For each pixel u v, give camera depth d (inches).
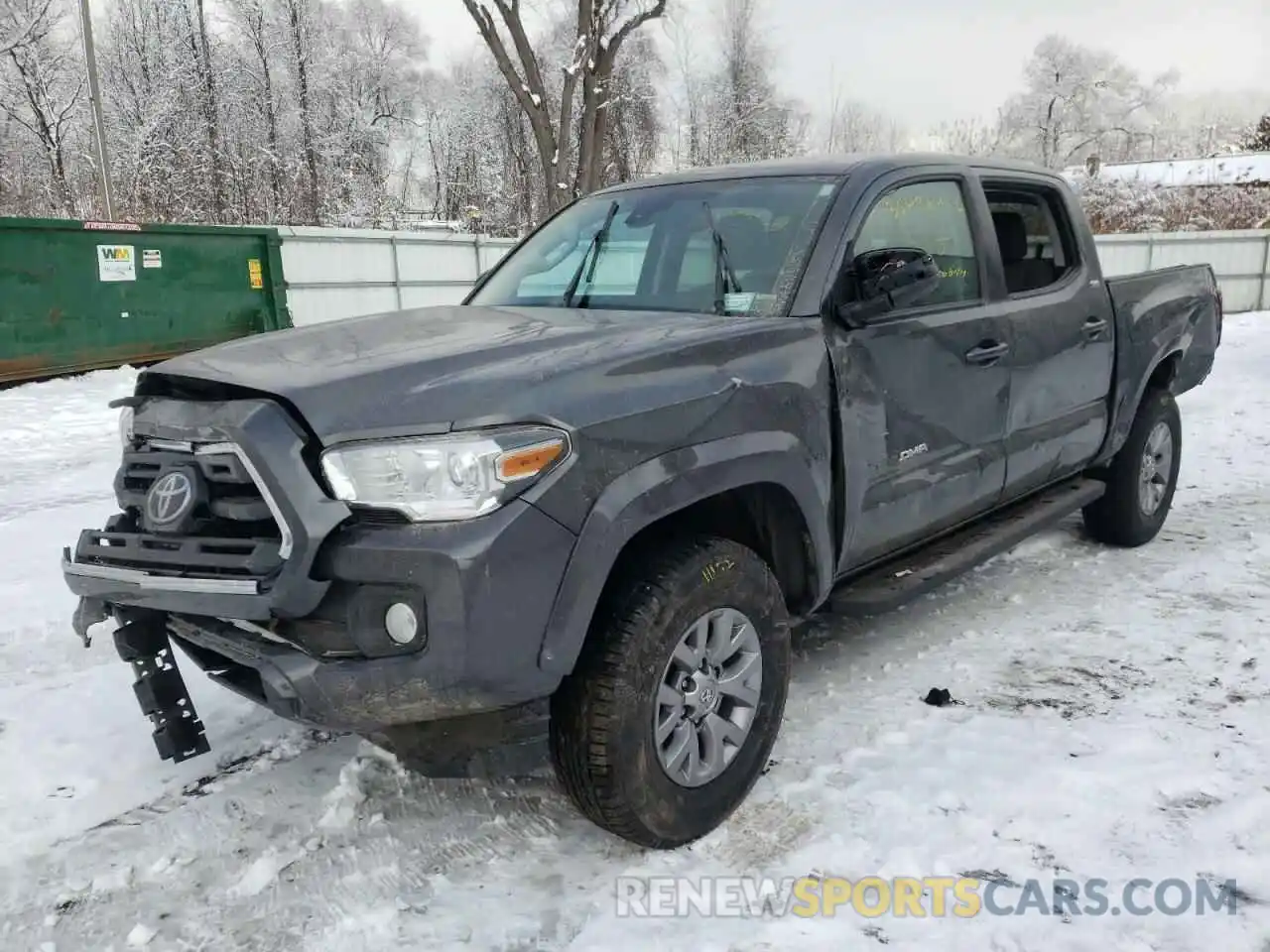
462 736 105.0
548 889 101.3
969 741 127.7
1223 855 102.7
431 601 87.8
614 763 98.4
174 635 110.3
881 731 131.2
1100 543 211.8
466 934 94.6
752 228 136.9
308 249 700.7
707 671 108.4
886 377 131.3
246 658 95.4
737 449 107.7
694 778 106.9
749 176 148.3
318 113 1572.3
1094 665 150.6
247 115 1501.0
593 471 95.0
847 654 158.1
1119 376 189.6
